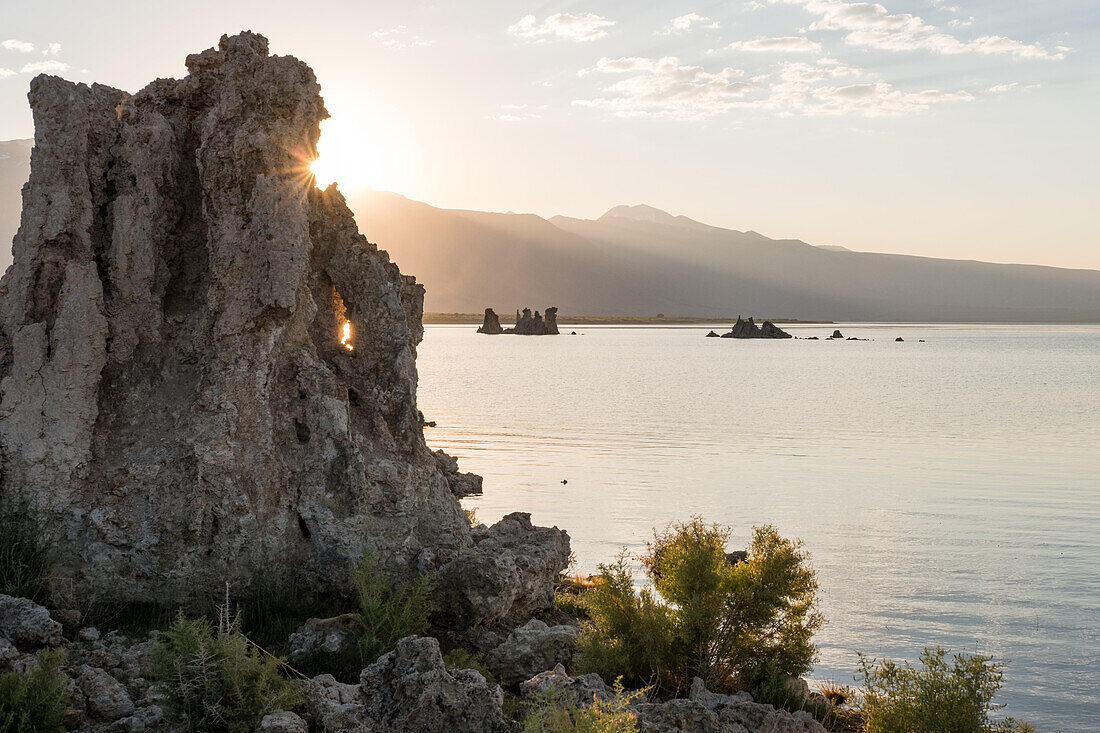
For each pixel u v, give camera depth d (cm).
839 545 2858
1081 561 2656
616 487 3844
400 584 1371
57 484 1360
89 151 1488
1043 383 11850
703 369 14488
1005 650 1884
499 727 853
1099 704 1611
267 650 1239
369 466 1483
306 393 1489
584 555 2548
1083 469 4622
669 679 1308
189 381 1478
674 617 1334
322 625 1266
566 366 14875
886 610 2158
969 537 2988
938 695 1128
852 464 4725
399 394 1588
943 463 4822
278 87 1480
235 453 1392
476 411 7594
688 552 1387
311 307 1551
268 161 1449
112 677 1062
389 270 1719
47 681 909
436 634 1359
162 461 1396
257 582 1365
